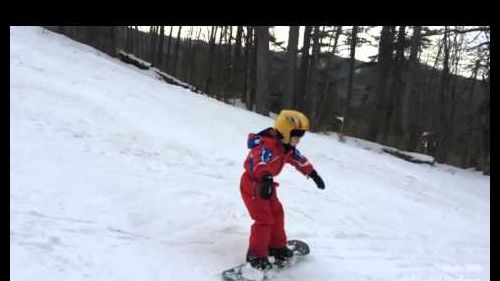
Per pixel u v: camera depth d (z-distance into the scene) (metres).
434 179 14.93
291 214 7.38
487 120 24.36
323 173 10.88
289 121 5.03
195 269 5.11
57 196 6.34
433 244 7.27
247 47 35.00
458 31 19.38
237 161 9.97
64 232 5.36
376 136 30.88
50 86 12.00
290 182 9.23
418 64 37.62
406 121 28.09
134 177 7.64
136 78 17.11
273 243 5.40
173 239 5.79
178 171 8.52
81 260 4.80
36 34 20.62
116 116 10.98
